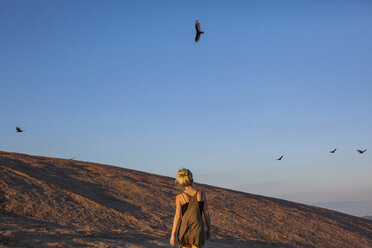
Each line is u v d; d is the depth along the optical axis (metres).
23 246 6.77
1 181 11.46
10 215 9.27
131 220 11.62
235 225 14.40
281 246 12.86
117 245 8.04
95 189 14.18
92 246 7.59
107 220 11.02
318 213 21.16
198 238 4.83
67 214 10.55
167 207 14.48
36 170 14.48
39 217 9.72
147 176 20.14
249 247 11.55
